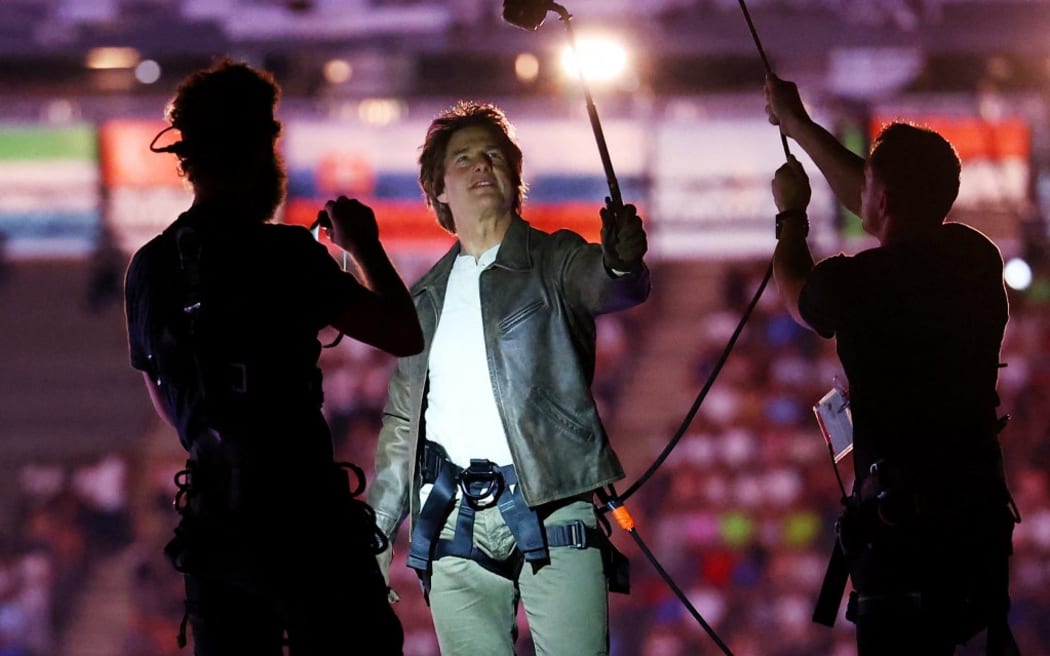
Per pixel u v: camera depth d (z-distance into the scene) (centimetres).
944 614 1032
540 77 4459
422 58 4419
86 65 4466
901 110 4438
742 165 4741
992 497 1047
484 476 1220
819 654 4306
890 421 1053
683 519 4628
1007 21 4153
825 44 4200
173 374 957
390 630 966
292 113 4566
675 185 4738
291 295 952
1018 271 4125
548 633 1203
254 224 966
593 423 1218
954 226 1112
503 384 1216
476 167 1259
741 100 4650
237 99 971
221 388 938
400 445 1288
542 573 1205
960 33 4178
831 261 1090
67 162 4778
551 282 1223
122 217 4862
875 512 1045
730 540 4578
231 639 970
